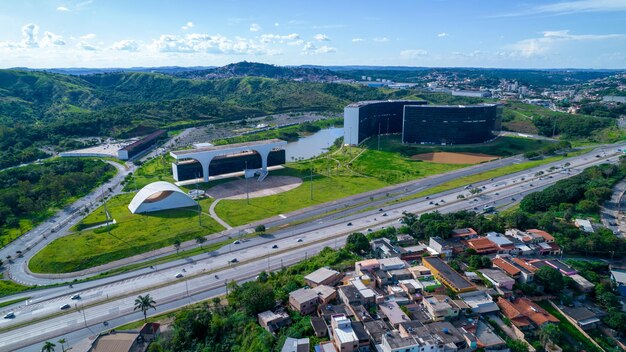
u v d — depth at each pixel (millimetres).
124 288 151750
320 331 113000
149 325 124250
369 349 106938
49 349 111812
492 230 179875
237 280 155250
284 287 138875
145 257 176375
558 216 195875
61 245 185000
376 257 163875
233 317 125125
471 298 127875
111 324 131125
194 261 171000
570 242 165000
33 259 175250
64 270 166375
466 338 108000
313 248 180125
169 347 116438
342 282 141125
